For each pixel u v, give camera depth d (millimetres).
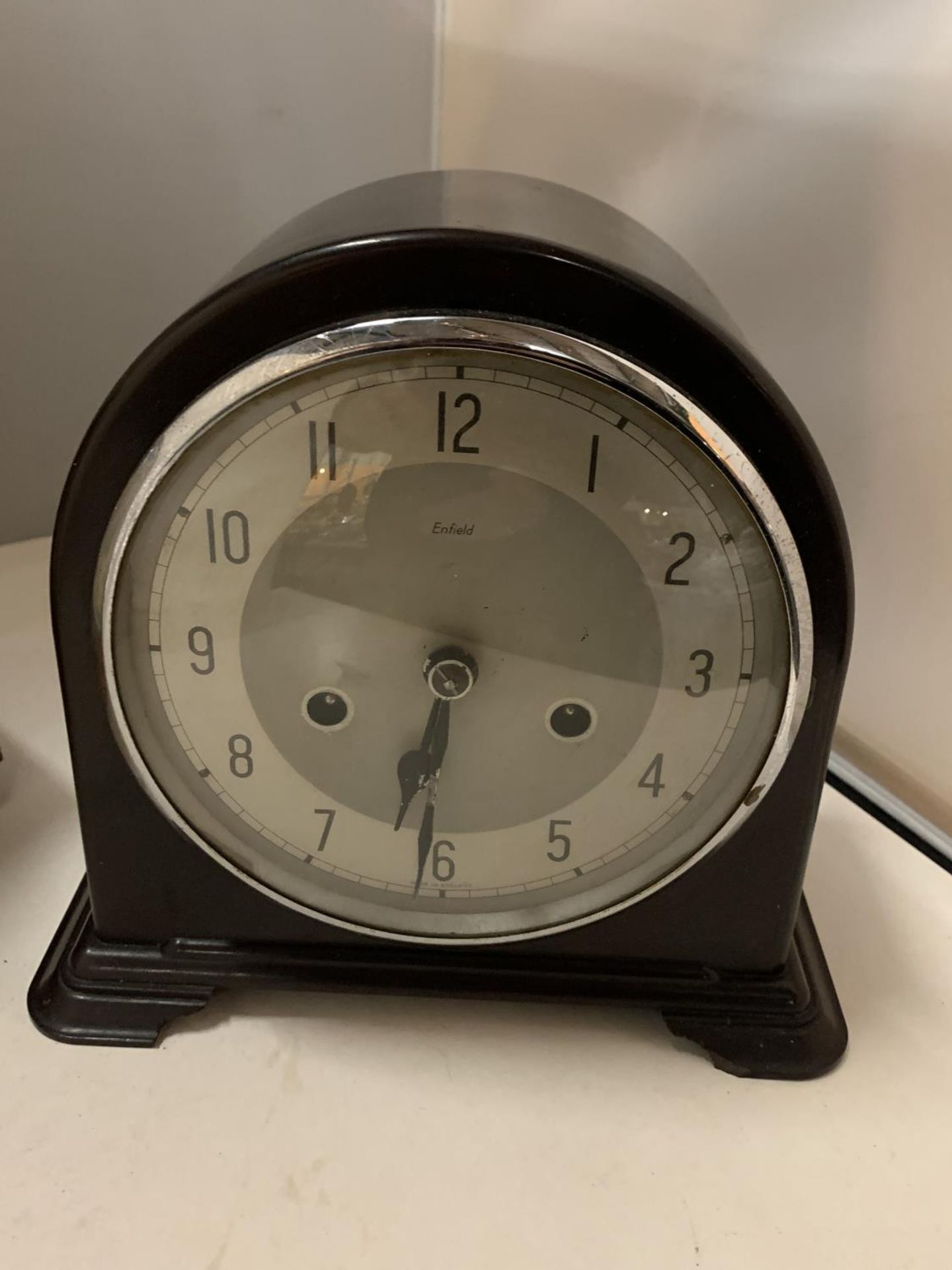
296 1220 509
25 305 1059
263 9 1054
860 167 787
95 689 534
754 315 901
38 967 632
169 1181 524
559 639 528
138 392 476
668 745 547
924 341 773
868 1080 595
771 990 603
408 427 484
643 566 509
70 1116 553
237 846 576
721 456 470
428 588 519
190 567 512
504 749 553
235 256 1143
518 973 602
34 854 721
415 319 452
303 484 496
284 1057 593
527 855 577
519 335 454
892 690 866
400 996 613
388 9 1117
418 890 587
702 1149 554
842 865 753
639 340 465
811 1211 525
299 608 522
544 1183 533
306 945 608
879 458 829
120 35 999
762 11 827
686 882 577
